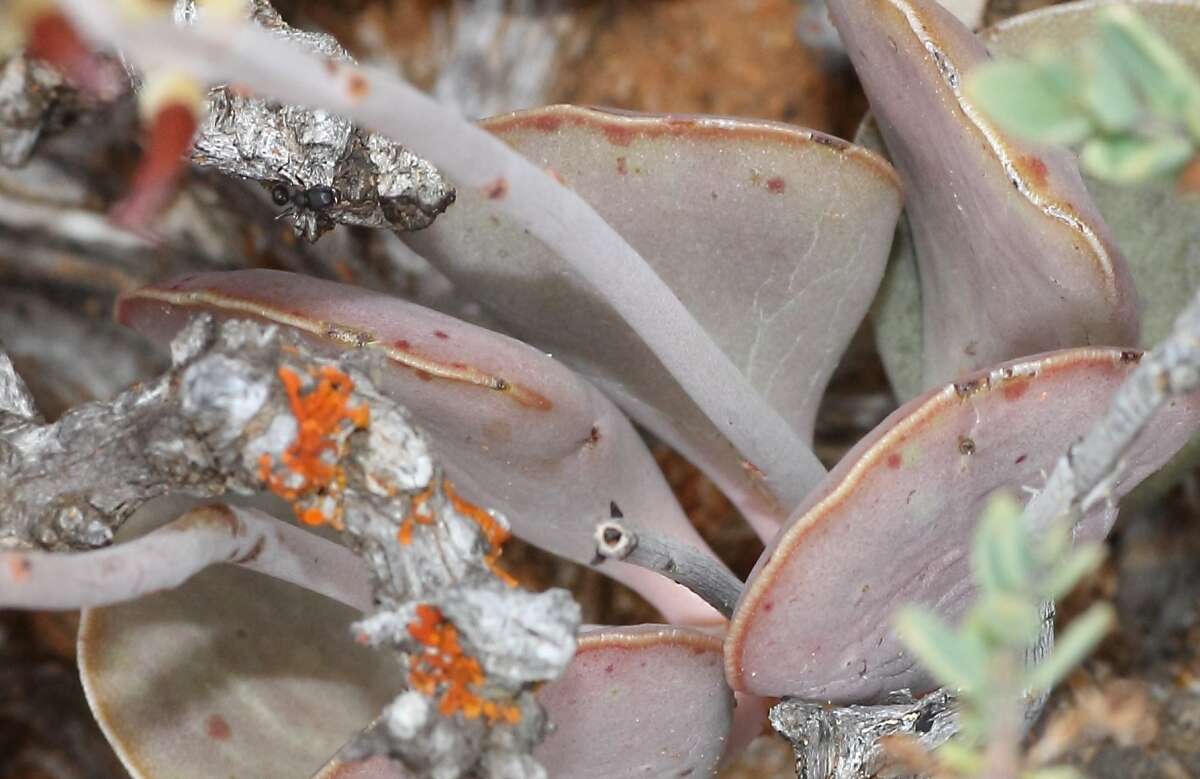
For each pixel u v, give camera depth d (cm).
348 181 47
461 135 42
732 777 53
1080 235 45
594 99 58
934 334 50
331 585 47
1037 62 38
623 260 45
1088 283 46
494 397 46
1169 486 50
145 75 45
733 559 56
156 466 44
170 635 49
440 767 43
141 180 40
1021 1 55
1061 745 41
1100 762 51
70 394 56
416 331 46
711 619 51
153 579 44
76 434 45
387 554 43
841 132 58
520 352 46
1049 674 39
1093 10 49
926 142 47
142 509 48
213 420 43
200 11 46
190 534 44
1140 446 45
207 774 48
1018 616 38
